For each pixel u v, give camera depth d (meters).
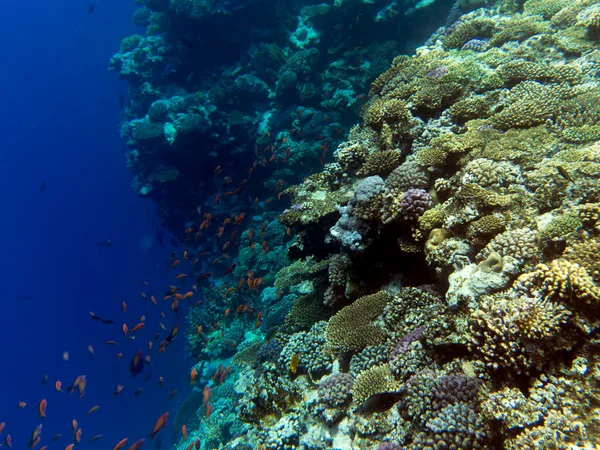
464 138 4.86
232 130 16.67
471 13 9.68
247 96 17.00
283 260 14.73
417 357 3.71
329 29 16.81
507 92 5.53
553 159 3.92
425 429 3.04
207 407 6.79
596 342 2.42
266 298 13.55
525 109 4.91
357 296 5.71
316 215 6.23
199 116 15.89
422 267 5.18
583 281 2.48
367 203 5.14
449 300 3.51
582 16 6.43
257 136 16.70
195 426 13.90
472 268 3.51
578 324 2.48
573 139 4.18
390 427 3.52
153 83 18.39
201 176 17.97
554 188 3.49
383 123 6.24
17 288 53.69
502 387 2.85
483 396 2.89
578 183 3.39
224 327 14.68
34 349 43.22
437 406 3.05
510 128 4.93
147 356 10.20
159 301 30.77
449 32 9.83
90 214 57.12
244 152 17.14
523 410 2.48
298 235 7.28
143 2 18.52
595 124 4.37
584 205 3.07
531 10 7.84
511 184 3.94
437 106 6.09
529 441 2.30
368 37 15.77
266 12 17.42
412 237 4.80
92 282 49.25
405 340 4.01
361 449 3.67
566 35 6.28
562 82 5.45
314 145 15.63
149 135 16.12
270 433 4.91
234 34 17.41
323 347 5.39
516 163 4.20
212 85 17.33
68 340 43.28
